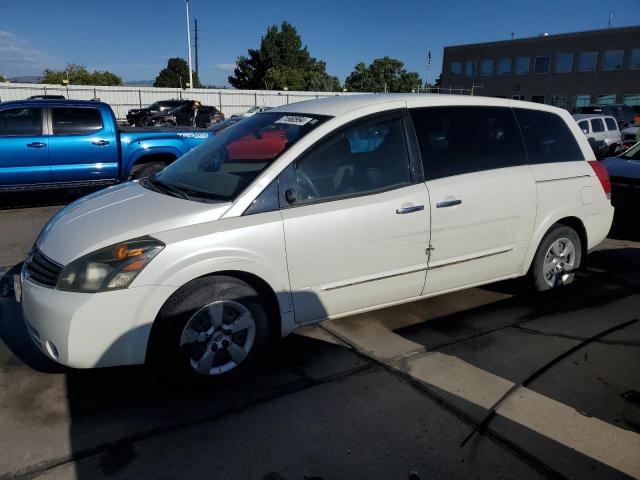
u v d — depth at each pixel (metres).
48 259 2.96
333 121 3.38
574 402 3.04
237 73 66.94
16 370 3.38
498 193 3.89
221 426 2.80
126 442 2.67
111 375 3.32
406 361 3.50
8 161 7.71
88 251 2.84
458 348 3.69
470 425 2.82
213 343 3.04
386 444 2.66
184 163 3.95
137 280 2.78
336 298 3.39
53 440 2.68
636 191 6.35
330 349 3.67
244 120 4.20
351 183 3.37
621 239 6.79
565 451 2.62
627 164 6.81
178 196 3.30
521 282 4.68
